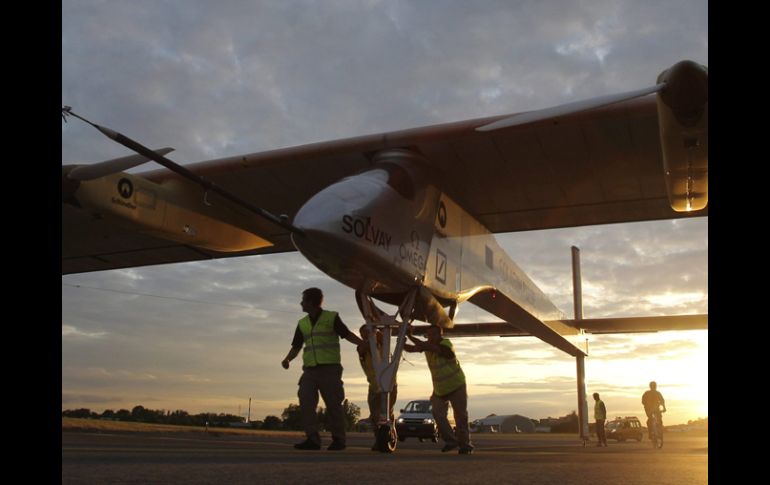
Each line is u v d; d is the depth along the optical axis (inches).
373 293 355.6
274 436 696.4
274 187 435.5
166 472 98.7
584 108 269.7
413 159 379.9
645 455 228.2
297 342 252.8
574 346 944.3
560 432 2659.9
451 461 157.2
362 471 112.8
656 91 257.6
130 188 358.3
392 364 294.4
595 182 424.2
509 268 542.6
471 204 456.4
